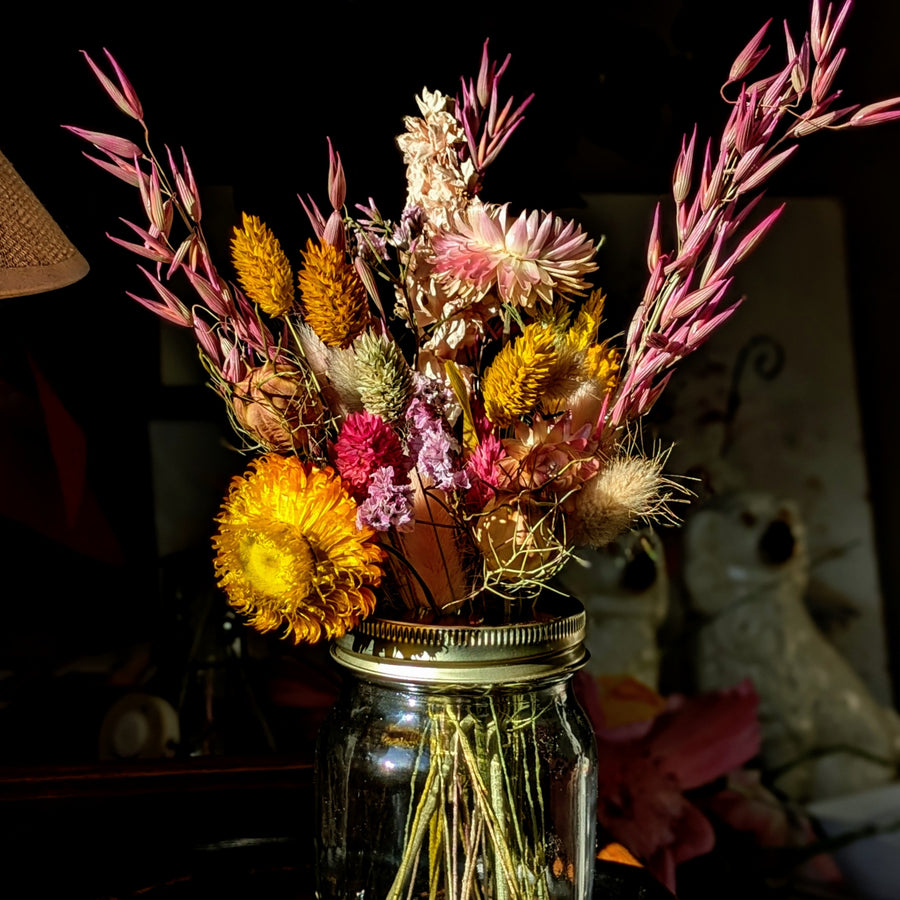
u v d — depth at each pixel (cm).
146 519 56
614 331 62
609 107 58
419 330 38
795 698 70
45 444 55
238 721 56
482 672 35
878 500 73
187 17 54
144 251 37
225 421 57
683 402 68
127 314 56
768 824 69
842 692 72
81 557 55
